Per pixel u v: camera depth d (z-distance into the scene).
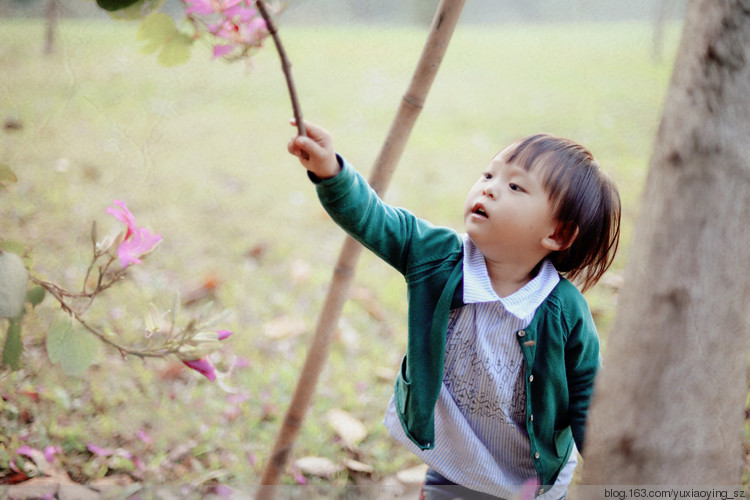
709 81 0.89
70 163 3.41
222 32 1.18
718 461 0.98
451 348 1.37
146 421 1.99
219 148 3.90
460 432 1.40
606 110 4.77
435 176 3.77
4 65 3.81
